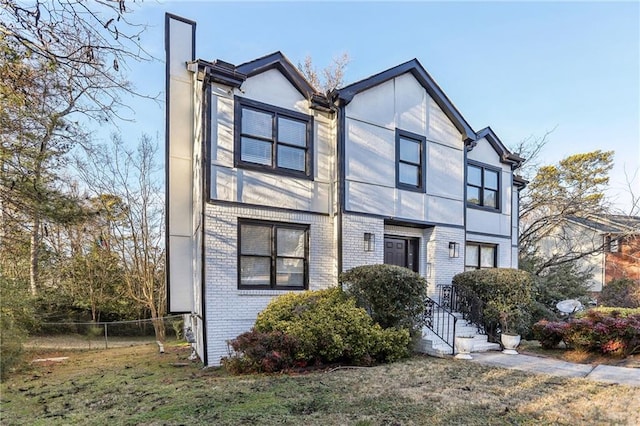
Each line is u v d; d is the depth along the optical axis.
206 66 8.41
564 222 20.91
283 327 7.37
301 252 9.55
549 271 17.75
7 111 7.07
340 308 7.89
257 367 6.89
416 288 8.64
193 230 9.72
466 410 4.68
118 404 5.36
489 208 13.72
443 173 11.94
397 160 10.95
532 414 4.55
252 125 9.12
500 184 14.17
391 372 6.68
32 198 8.30
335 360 7.41
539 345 9.73
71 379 7.45
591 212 18.91
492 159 14.08
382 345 7.61
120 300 18.80
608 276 20.50
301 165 9.80
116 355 11.25
